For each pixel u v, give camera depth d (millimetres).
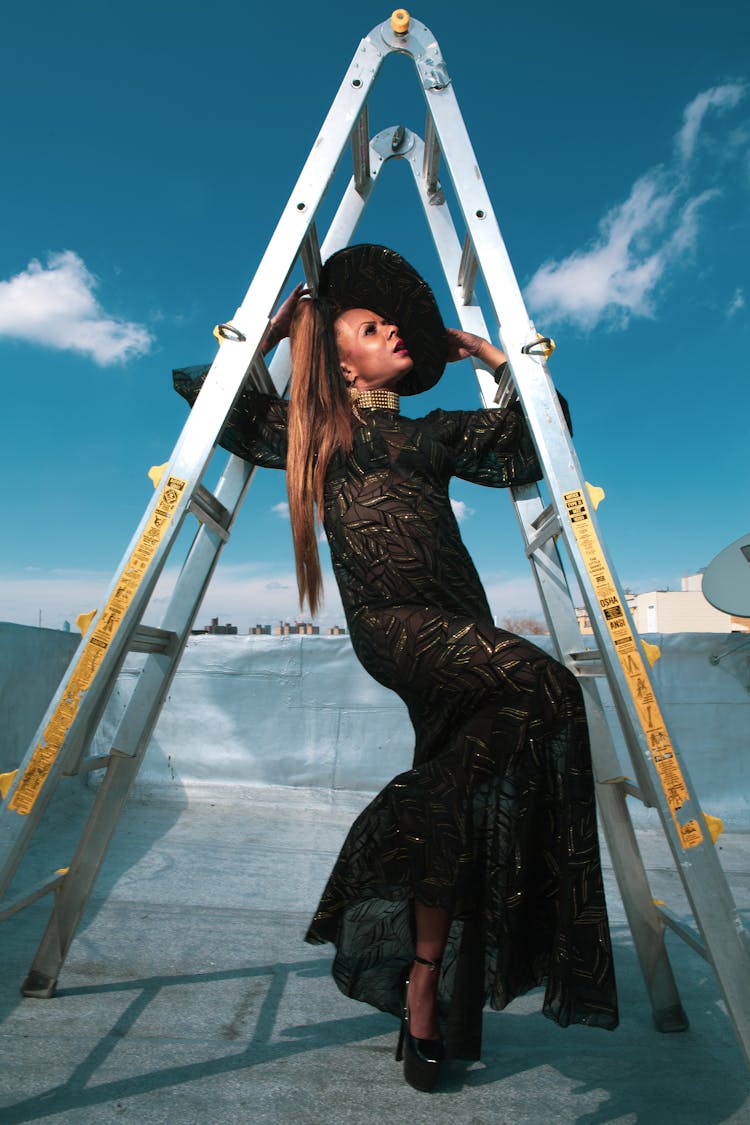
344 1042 1699
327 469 1794
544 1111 1430
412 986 1541
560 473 1682
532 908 1541
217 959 2188
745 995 1380
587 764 1498
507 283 1832
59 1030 1676
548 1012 1466
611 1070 1605
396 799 1544
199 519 1948
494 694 1503
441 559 1677
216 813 4383
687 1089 1524
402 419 1872
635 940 1841
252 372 2033
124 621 1630
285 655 4777
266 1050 1637
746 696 4695
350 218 2605
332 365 1872
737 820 4512
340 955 1665
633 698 1536
